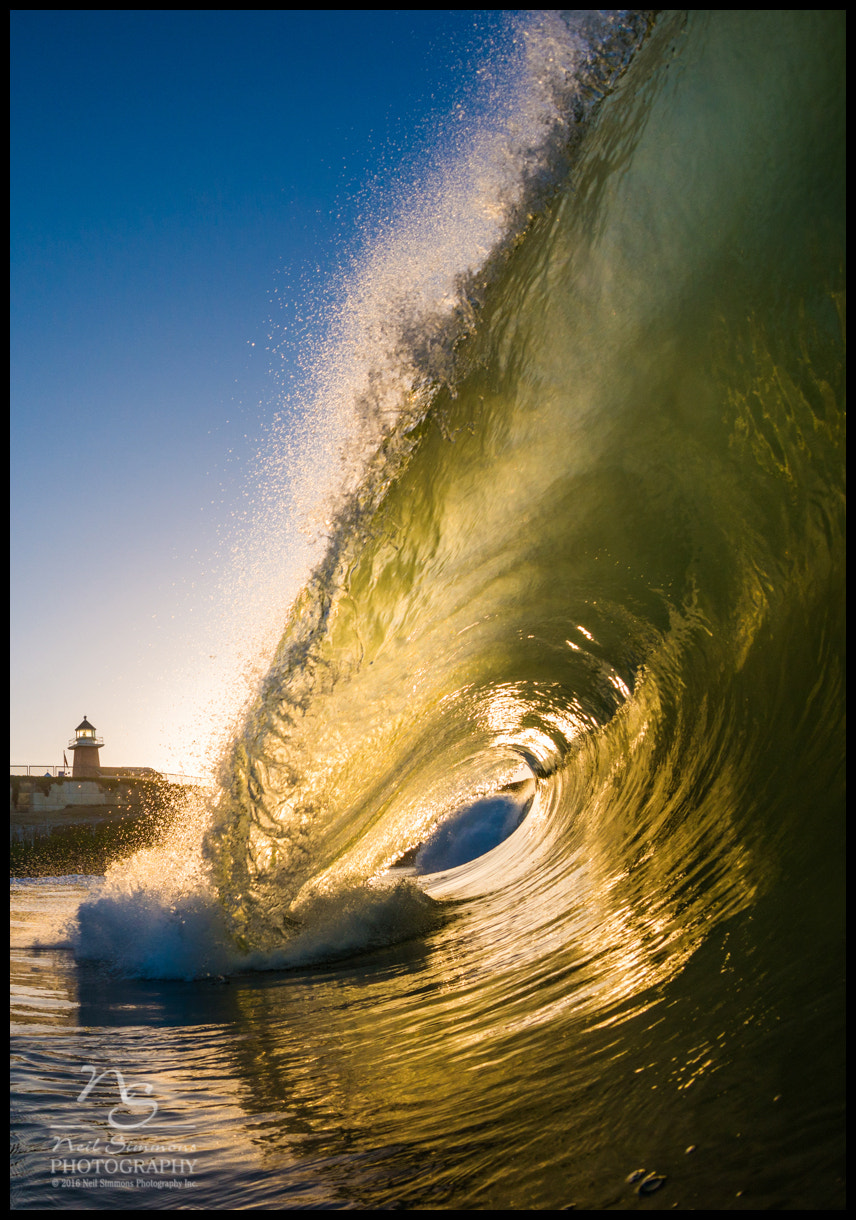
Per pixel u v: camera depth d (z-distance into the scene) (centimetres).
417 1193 167
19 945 650
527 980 332
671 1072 179
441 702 600
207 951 545
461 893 906
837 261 279
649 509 395
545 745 939
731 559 376
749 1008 188
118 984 498
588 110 352
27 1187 192
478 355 404
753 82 291
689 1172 141
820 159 277
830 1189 123
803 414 307
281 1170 192
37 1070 299
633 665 547
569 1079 202
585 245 355
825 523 312
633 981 250
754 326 312
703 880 294
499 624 523
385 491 459
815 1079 151
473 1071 238
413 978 442
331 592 494
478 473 427
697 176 313
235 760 558
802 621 327
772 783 298
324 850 588
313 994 442
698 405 345
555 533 427
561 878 602
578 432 388
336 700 518
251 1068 297
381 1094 240
